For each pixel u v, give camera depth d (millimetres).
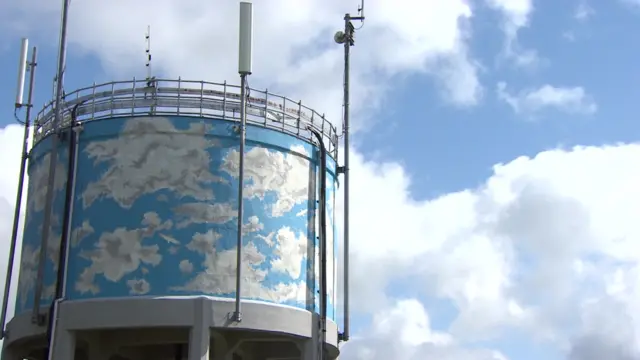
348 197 40625
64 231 35250
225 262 34625
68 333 33969
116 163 35438
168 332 35781
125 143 35562
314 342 36156
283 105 37844
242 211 34906
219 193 35219
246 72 35750
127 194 35031
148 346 40531
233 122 36125
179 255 34344
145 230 34562
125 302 33688
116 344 35969
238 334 35469
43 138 38125
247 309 34219
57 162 36781
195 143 35500
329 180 39531
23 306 36688
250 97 36906
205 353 33156
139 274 34125
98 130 35969
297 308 35938
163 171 35125
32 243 37156
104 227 34844
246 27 36219
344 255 40094
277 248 35938
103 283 34250
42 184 37375
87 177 35656
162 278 34094
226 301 33969
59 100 37594
